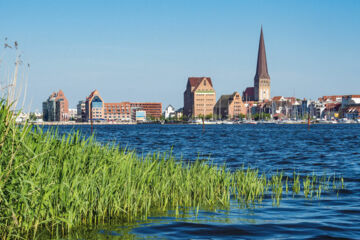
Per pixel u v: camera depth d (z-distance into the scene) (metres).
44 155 11.80
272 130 158.62
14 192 10.02
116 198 13.46
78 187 12.29
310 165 31.52
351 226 12.50
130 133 122.31
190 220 13.12
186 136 100.06
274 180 19.97
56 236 11.02
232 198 16.84
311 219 13.44
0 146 10.21
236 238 11.26
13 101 10.27
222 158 37.84
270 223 12.85
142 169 15.77
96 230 11.76
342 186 20.19
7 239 10.29
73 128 13.99
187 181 16.17
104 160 14.11
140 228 12.09
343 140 76.81
